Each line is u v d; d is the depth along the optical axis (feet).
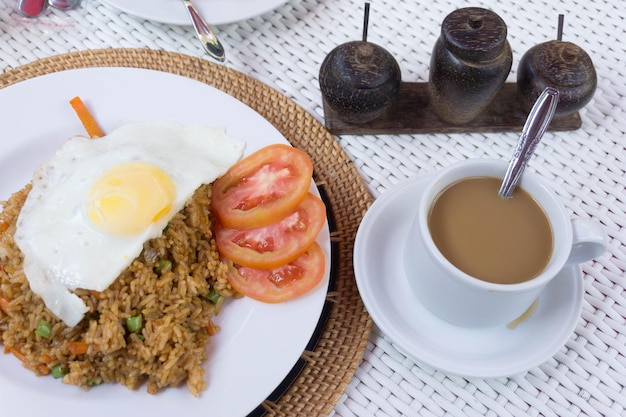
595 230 1.19
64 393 1.27
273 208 1.43
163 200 1.38
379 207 1.41
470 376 1.24
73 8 1.82
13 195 1.45
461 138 1.72
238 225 1.45
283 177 1.49
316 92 1.76
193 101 1.59
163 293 1.37
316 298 1.37
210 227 1.48
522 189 1.26
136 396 1.28
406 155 1.68
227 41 1.81
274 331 1.34
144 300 1.35
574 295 1.32
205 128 1.55
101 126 1.57
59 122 1.56
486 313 1.23
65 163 1.46
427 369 1.41
